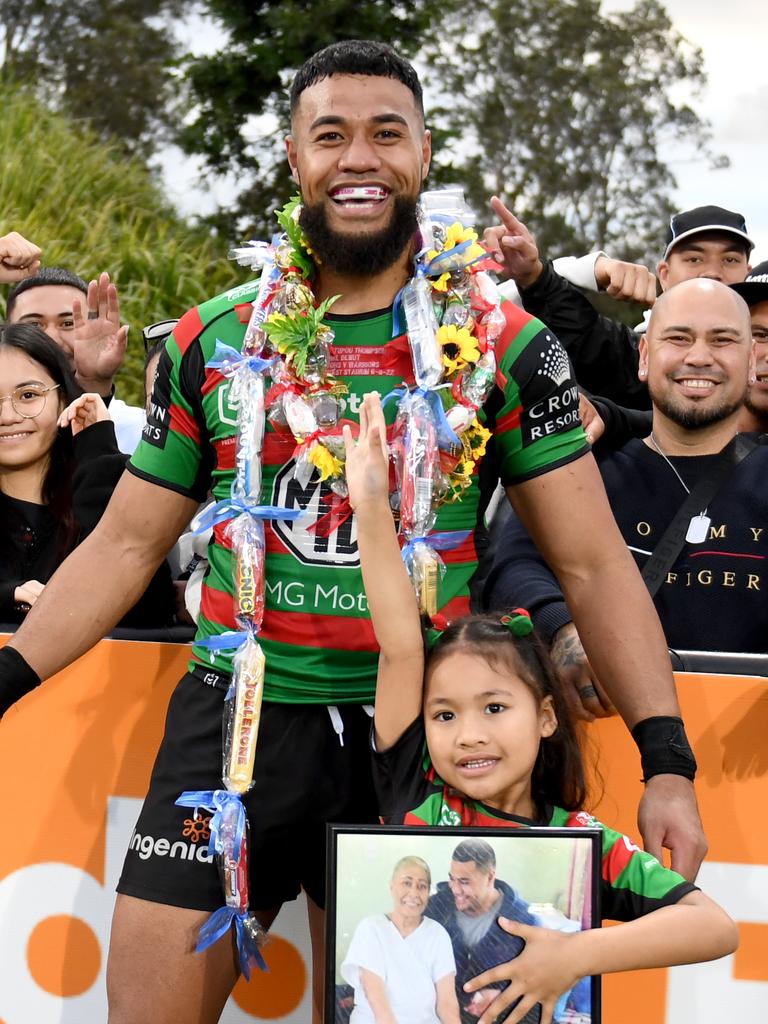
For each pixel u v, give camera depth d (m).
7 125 11.91
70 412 2.89
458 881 1.81
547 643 2.45
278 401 2.12
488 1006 1.78
